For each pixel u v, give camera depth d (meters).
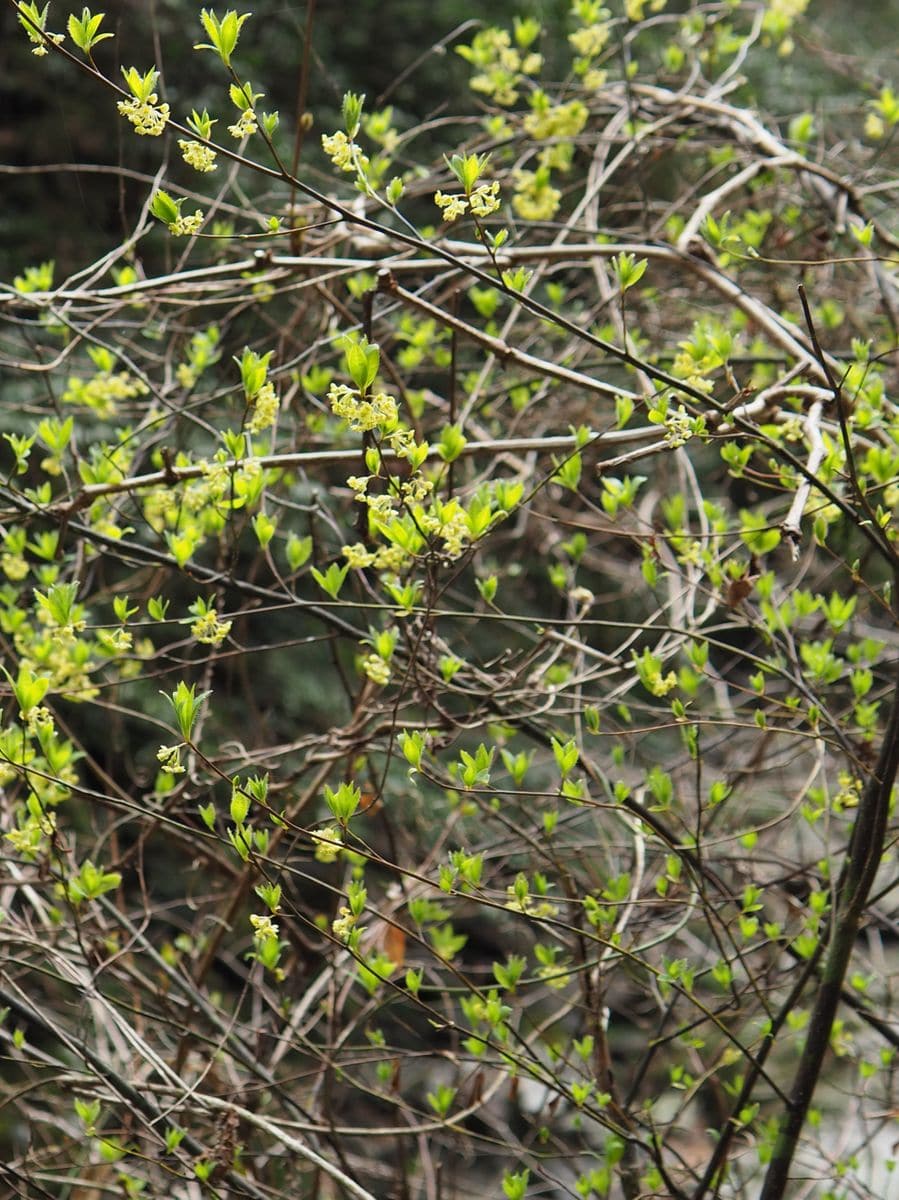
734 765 3.42
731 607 2.23
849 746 2.25
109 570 4.89
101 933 2.74
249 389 2.00
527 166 4.16
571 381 2.09
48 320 2.79
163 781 2.67
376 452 1.86
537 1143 3.60
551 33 6.32
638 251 2.68
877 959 3.30
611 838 3.37
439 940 2.80
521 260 2.67
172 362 3.52
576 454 2.04
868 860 2.10
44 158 6.26
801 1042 3.60
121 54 5.54
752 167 3.09
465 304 4.25
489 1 6.68
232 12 1.64
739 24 5.69
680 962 2.07
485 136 3.76
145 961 3.77
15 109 6.34
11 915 2.65
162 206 1.71
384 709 2.60
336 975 2.89
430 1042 5.22
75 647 2.41
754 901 2.28
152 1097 2.67
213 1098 2.23
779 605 2.47
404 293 2.05
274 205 4.60
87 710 5.11
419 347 3.14
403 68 6.66
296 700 5.79
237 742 2.79
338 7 6.54
